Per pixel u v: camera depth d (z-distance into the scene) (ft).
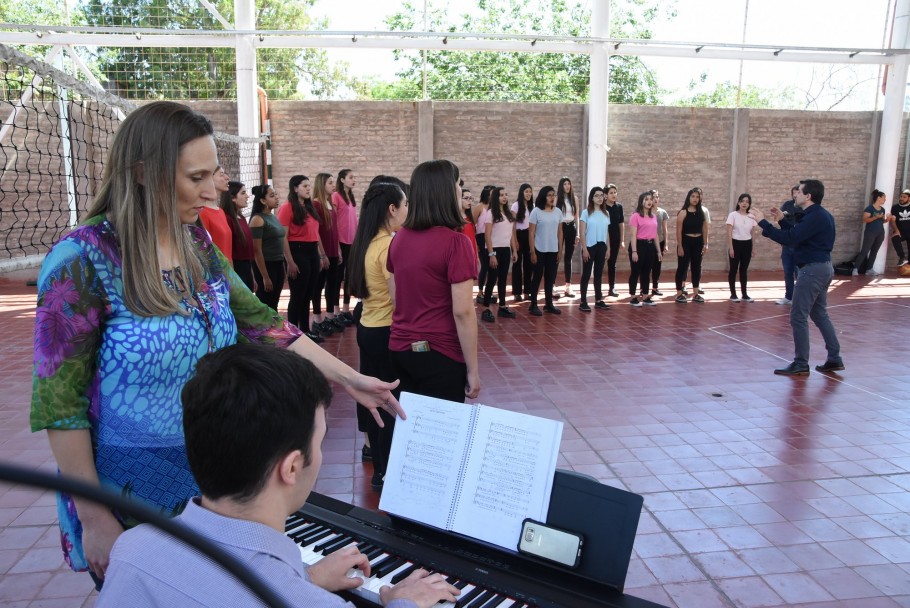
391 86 53.26
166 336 5.20
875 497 12.85
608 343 25.35
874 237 43.91
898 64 41.55
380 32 34.55
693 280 33.96
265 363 3.72
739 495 12.91
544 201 30.09
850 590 9.90
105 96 16.07
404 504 5.58
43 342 4.82
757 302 34.37
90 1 39.29
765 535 11.44
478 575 5.07
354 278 12.41
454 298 9.86
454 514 5.38
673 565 10.53
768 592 9.85
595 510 5.00
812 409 17.93
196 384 3.70
